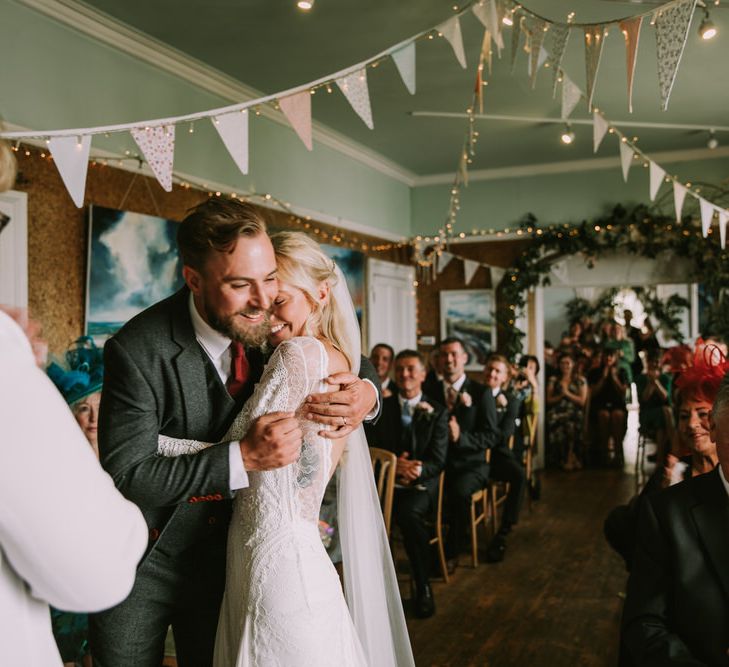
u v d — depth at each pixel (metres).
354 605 1.79
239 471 1.39
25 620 0.89
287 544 1.46
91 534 0.83
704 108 6.00
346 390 1.53
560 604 4.05
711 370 1.94
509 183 8.30
